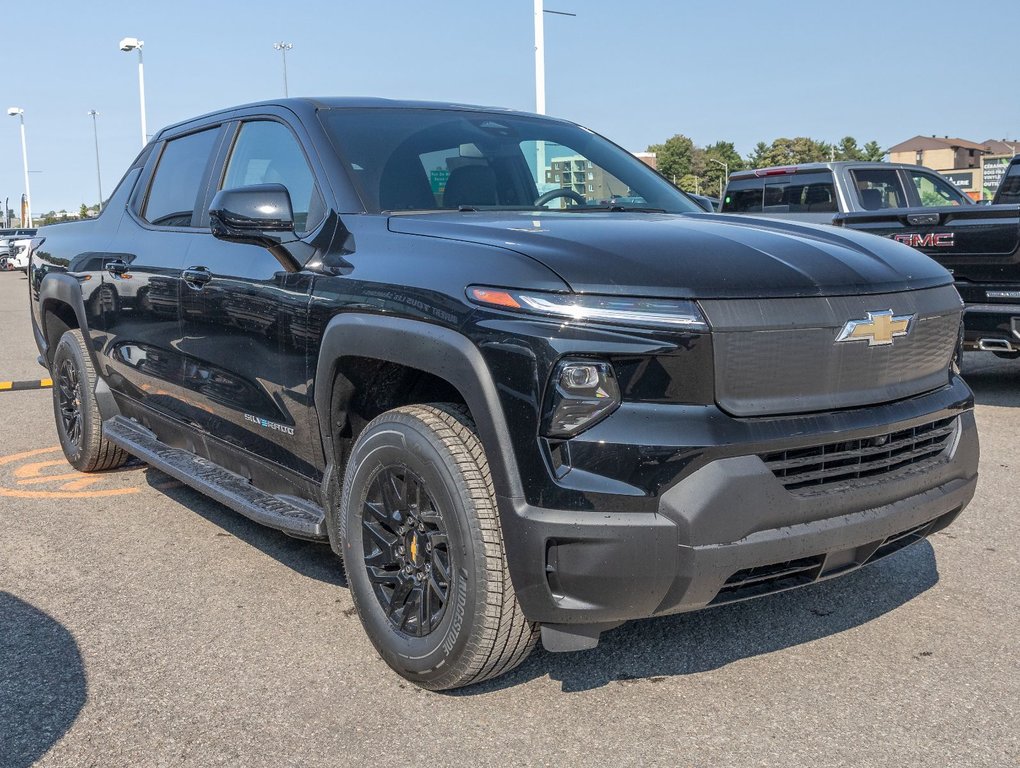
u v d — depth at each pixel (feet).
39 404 25.91
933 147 438.40
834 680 9.61
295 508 11.50
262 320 11.28
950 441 9.85
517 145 12.86
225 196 10.40
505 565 8.55
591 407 7.96
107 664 10.22
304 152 11.74
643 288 8.14
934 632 10.65
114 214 16.33
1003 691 9.33
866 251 9.73
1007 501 15.35
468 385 8.48
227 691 9.61
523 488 8.17
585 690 9.50
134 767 8.30
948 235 22.26
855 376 8.84
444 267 9.02
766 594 8.71
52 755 8.50
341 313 9.94
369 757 8.39
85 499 16.44
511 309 8.28
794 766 8.13
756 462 8.16
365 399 10.45
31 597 12.11
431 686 9.37
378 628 9.79
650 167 14.37
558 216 10.48
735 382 8.18
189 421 13.84
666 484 7.88
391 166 11.44
